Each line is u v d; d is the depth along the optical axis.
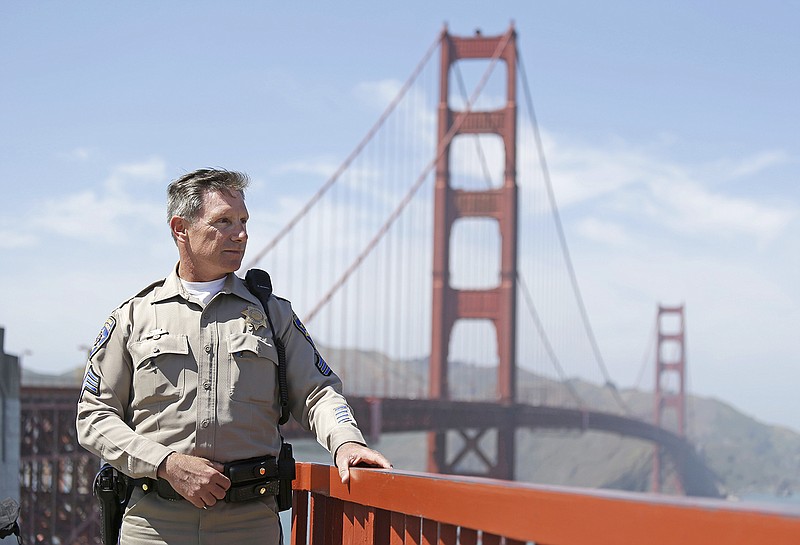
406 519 2.46
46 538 28.89
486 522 1.99
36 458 28.06
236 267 2.87
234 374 2.80
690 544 1.42
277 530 2.90
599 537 1.61
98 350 2.88
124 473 2.81
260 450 2.83
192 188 2.86
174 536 2.78
